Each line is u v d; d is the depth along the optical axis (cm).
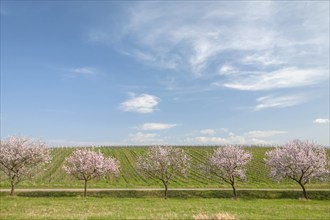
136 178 9319
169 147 7381
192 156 12738
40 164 6638
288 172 6644
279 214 3425
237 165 6825
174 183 8544
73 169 6316
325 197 6562
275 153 7012
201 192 6750
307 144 6931
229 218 2647
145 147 15650
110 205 4222
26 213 3275
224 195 6662
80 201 4928
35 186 7619
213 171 7044
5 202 4581
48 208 3809
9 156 5997
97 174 6506
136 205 4262
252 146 15488
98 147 15638
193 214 3178
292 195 6675
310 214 3528
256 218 2980
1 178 8650
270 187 7912
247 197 6531
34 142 6400
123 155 13088
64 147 15388
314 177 6594
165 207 3991
